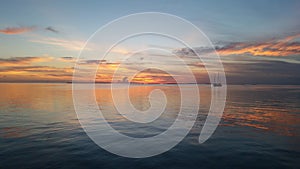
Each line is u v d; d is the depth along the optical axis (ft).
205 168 24.16
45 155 27.66
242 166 24.73
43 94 136.98
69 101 95.30
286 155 28.27
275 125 47.29
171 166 24.63
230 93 164.96
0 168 23.61
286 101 101.76
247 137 37.22
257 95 143.43
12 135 37.45
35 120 51.88
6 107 75.36
